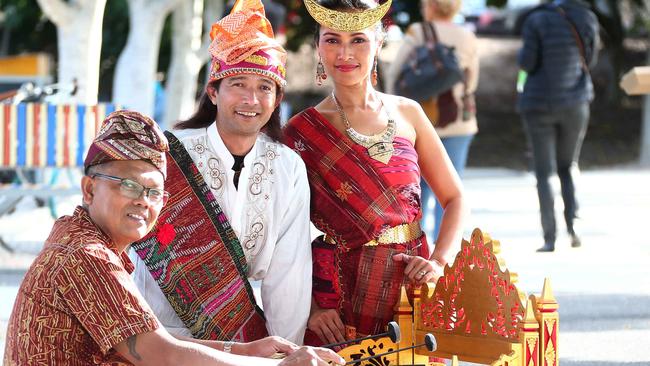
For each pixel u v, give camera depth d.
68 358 3.80
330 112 5.20
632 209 15.84
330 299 5.21
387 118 5.22
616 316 8.45
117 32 30.58
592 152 27.00
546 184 11.33
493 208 16.03
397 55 10.04
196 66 21.33
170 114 21.22
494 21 39.75
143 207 3.93
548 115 11.04
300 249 4.99
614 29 32.03
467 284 4.77
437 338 4.92
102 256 3.80
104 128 3.96
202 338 4.84
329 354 4.10
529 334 4.41
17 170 12.52
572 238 11.77
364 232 5.07
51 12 15.30
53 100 13.68
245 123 4.80
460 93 9.91
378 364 5.02
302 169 5.03
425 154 5.42
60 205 14.88
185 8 20.98
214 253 4.84
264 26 4.89
